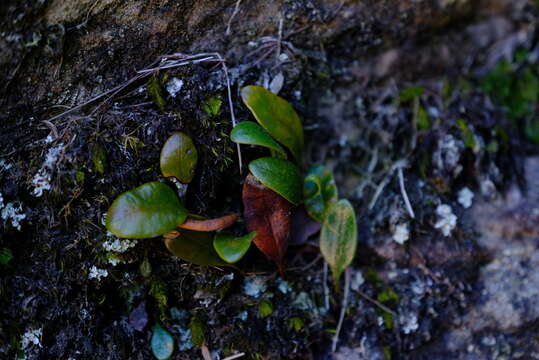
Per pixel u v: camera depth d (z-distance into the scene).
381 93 0.45
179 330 0.40
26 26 0.38
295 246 0.42
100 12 0.39
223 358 0.40
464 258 0.42
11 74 0.39
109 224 0.36
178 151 0.38
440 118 0.44
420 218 0.42
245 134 0.38
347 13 0.43
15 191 0.39
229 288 0.40
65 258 0.39
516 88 0.47
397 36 0.44
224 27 0.41
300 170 0.41
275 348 0.40
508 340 0.42
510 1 0.46
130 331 0.40
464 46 0.46
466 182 0.43
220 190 0.40
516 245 0.42
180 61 0.39
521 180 0.44
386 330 0.41
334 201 0.40
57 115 0.39
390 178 0.43
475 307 0.42
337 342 0.41
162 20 0.40
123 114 0.39
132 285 0.40
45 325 0.39
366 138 0.44
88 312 0.39
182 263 0.39
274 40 0.42
